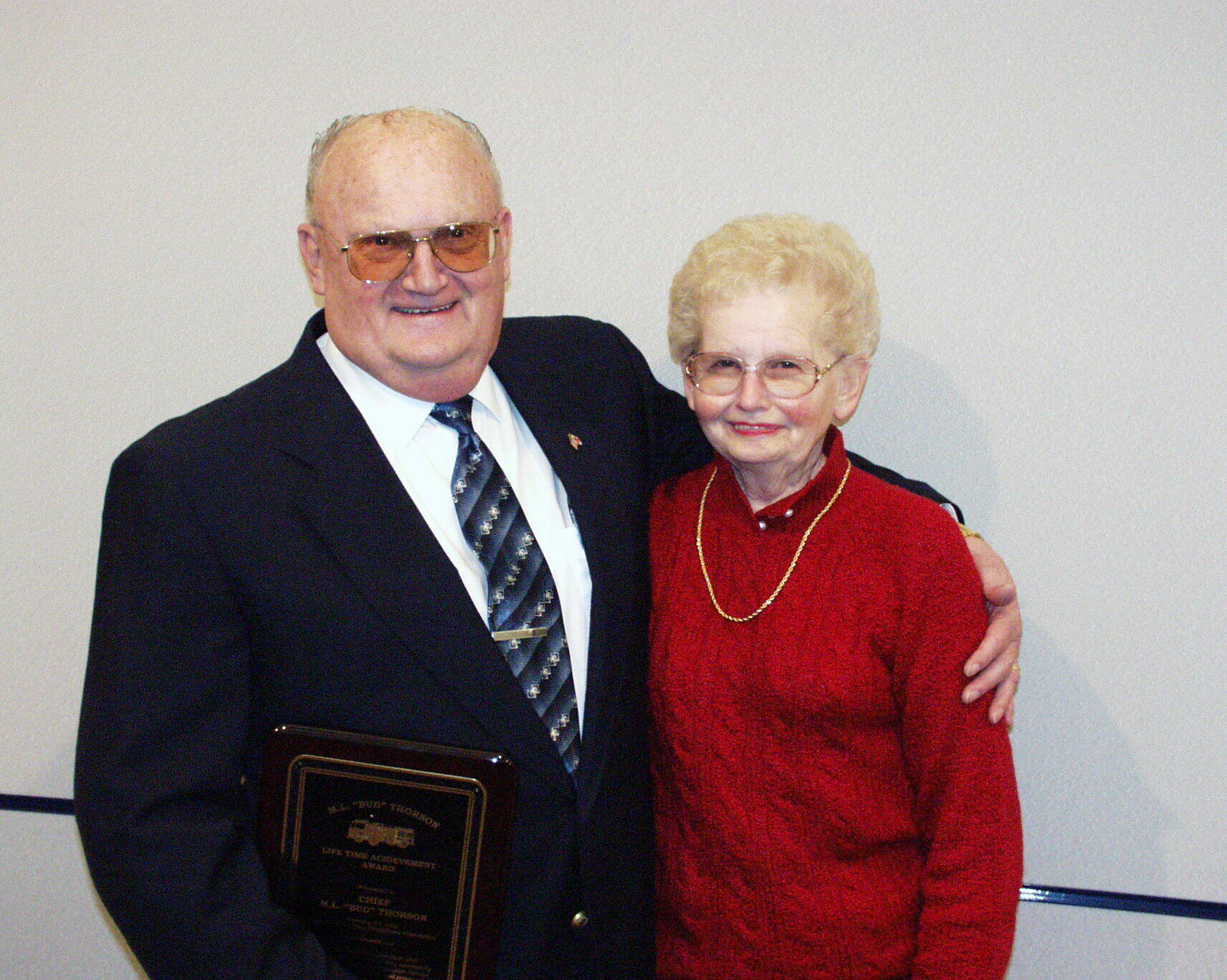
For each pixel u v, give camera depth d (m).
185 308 1.69
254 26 1.63
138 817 1.09
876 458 1.59
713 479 1.30
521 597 1.21
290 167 1.65
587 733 1.22
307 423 1.18
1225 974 1.59
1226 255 1.48
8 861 1.83
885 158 1.54
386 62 1.62
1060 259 1.52
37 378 1.73
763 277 1.14
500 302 1.21
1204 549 1.53
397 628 1.14
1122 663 1.57
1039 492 1.56
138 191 1.67
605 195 1.60
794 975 1.19
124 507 1.13
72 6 1.65
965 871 1.15
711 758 1.21
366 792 1.15
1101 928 1.62
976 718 1.17
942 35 1.50
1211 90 1.46
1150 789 1.58
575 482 1.28
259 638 1.15
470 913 1.16
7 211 1.70
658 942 1.31
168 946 1.10
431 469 1.23
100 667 1.12
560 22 1.58
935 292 1.55
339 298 1.16
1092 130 1.49
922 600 1.16
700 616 1.24
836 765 1.18
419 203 1.11
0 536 1.76
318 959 1.14
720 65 1.55
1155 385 1.52
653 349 1.62
